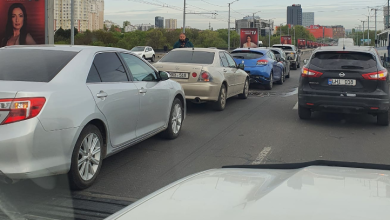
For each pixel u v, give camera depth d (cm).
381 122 800
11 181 367
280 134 728
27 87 367
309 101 790
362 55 778
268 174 221
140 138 545
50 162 369
